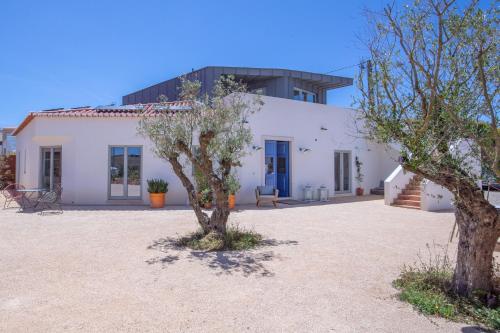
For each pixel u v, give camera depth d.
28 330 3.92
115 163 15.16
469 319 4.30
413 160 4.31
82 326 4.02
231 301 4.78
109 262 6.58
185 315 4.34
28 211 13.12
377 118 4.71
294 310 4.51
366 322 4.20
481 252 4.75
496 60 4.14
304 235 9.08
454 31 4.13
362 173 20.45
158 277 5.75
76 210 13.35
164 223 10.65
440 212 13.28
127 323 4.11
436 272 5.61
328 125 18.97
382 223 10.90
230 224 10.43
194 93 8.62
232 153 8.80
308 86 22.38
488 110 4.18
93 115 14.79
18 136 21.75
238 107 8.95
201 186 13.21
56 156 15.56
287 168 17.62
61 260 6.69
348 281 5.61
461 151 4.54
